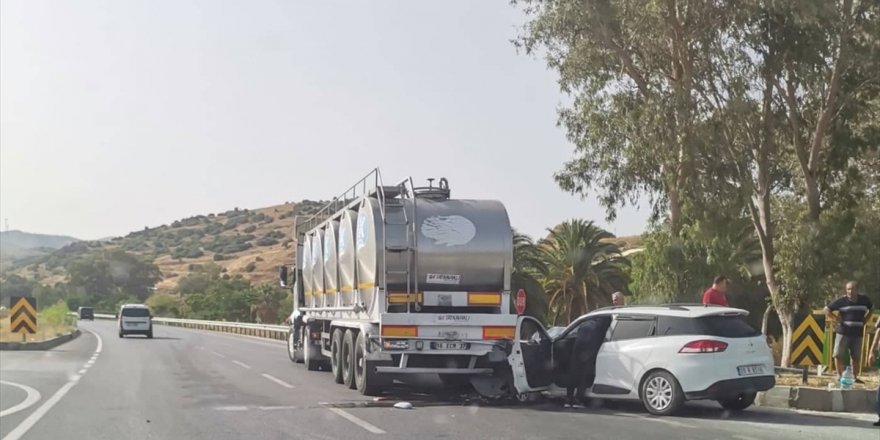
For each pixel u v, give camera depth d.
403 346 15.46
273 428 12.15
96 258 165.12
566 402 15.12
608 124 28.03
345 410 14.16
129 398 15.91
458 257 15.91
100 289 162.00
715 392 13.25
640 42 26.70
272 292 94.44
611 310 14.77
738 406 14.49
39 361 26.08
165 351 32.44
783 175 29.44
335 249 19.62
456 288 15.95
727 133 25.28
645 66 27.45
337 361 18.86
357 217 17.72
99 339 44.06
